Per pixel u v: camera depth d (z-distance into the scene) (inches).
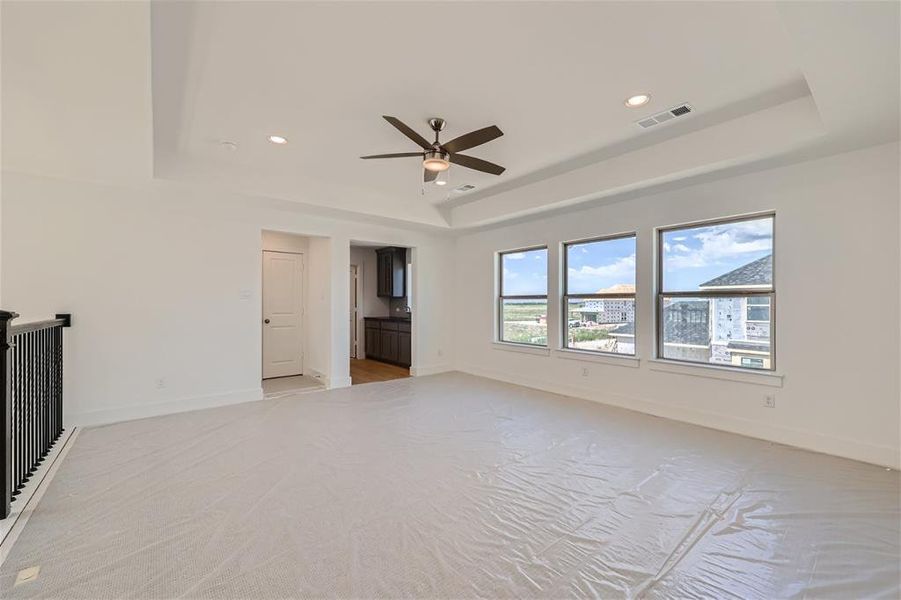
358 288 331.9
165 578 67.2
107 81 81.0
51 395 125.9
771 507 91.5
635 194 166.6
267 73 95.6
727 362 151.3
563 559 73.3
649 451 126.0
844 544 77.6
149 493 95.9
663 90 104.3
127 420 155.1
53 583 65.6
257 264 190.2
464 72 95.7
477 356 257.4
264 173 167.8
